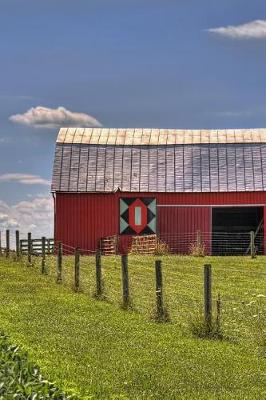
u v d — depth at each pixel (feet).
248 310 86.38
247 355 64.18
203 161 187.21
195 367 59.52
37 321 77.51
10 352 58.08
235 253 176.96
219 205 179.93
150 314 80.07
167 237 179.42
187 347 66.44
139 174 184.85
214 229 185.57
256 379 56.39
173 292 101.71
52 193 181.16
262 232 177.37
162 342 68.28
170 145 191.83
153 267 132.67
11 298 93.45
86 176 184.55
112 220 180.24
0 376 49.06
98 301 91.86
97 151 190.70
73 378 54.13
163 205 180.34
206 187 180.86
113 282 111.24
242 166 185.26
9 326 74.18
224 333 72.90
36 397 44.83
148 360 61.41
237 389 53.72
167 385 54.24
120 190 180.34
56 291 100.42
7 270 125.80
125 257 87.10
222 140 192.34
